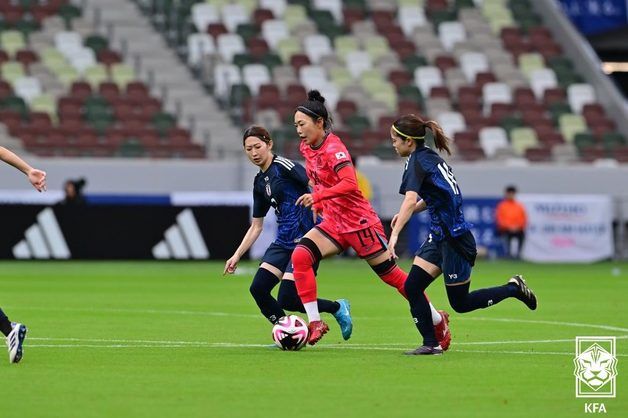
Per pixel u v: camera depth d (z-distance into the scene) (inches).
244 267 3971.5
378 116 5236.2
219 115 5088.6
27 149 4596.5
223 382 1294.3
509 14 6082.7
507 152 5162.4
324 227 1621.6
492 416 1092.5
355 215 1608.0
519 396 1211.2
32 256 4065.0
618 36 6614.2
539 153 5196.9
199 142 4909.0
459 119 5310.0
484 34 5930.1
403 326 2070.6
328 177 1598.2
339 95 5315.0
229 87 5167.3
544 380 1331.2
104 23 5457.7
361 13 5910.4
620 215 4830.2
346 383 1293.1
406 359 1524.4
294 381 1306.6
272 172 1668.3
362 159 4822.8
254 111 4830.2
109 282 3280.0
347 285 3235.7
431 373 1384.1
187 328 1995.6
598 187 5078.7
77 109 4889.3
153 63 5319.9
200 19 5600.4
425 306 1572.3
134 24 5497.1
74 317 2201.0
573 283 3427.7
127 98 4995.1
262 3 5787.4
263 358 1528.1
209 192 4667.8
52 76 5032.0
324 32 5689.0
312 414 1093.1
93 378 1318.9
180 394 1205.1
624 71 6973.4
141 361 1488.7
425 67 5615.2
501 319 2226.9
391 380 1320.1
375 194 4763.8
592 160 5187.0
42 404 1135.6
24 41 5187.0
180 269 3905.0
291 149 4751.5
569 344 1761.8
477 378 1343.5
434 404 1155.9
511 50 5846.5
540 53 5880.9
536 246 4680.1
